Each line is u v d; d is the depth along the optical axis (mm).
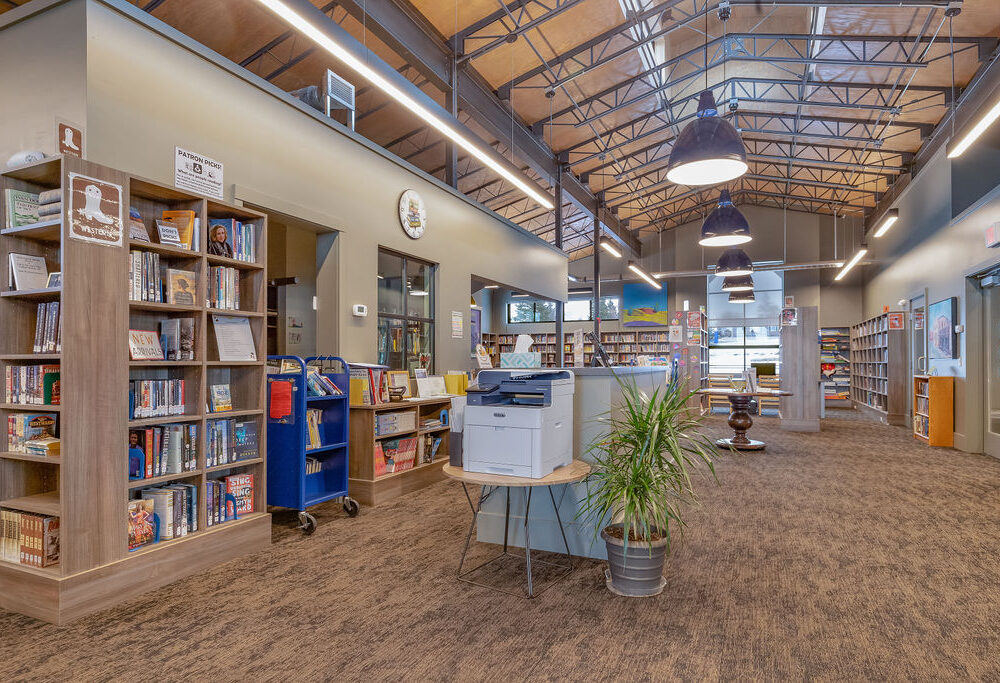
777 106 10328
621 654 2225
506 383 2961
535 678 2051
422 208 6434
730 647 2287
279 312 5902
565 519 3422
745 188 15727
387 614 2572
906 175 11336
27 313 2875
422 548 3514
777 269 15383
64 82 3168
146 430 2967
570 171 11820
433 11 6453
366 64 4297
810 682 2037
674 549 3545
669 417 2818
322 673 2068
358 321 5309
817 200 15117
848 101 9305
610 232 15117
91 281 2648
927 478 5816
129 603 2676
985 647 2299
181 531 3076
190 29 6406
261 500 3588
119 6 3268
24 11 3275
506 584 2936
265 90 4324
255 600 2721
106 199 2736
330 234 5105
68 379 2531
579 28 7254
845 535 3842
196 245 3293
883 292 13516
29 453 2727
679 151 4082
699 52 9102
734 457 7137
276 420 3996
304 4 3887
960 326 7930
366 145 5484
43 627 2422
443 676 2055
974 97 7730
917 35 7145
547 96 8500
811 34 7457
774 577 3068
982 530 3959
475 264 7762
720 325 17375
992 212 6902
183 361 3096
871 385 13273
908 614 2609
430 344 6793
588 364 4016
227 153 3994
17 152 3320
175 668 2096
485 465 2900
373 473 4617
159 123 3516
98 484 2637
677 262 17797
